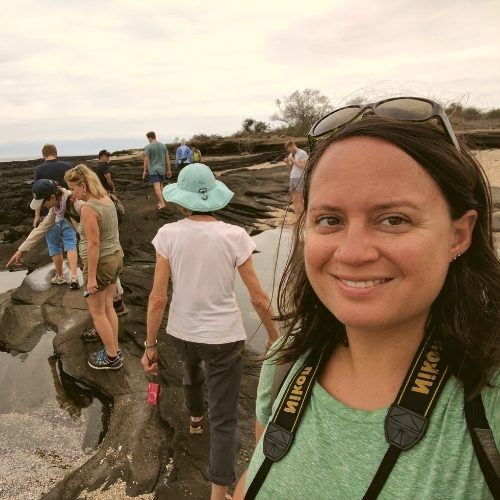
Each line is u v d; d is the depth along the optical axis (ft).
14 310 20.16
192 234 8.49
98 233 12.78
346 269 2.85
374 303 2.82
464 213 3.00
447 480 2.72
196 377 10.36
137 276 23.82
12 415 13.00
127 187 57.21
